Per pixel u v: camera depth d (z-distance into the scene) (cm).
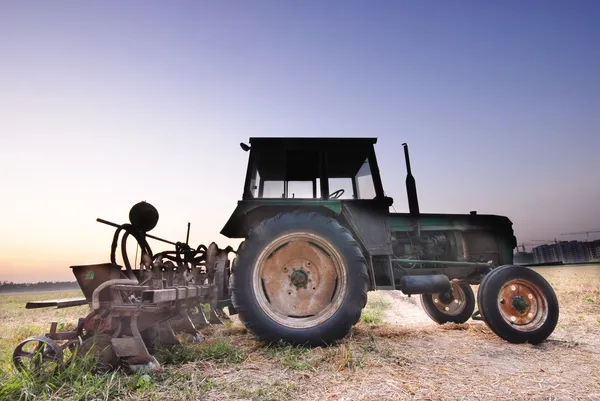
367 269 358
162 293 263
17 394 200
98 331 256
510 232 455
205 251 453
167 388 212
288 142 401
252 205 364
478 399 189
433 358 278
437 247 445
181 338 364
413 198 427
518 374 234
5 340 407
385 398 190
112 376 218
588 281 1038
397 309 717
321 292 344
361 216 383
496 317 344
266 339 315
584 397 192
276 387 209
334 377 228
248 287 326
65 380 218
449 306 502
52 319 623
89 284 272
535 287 359
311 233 343
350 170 405
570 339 358
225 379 225
